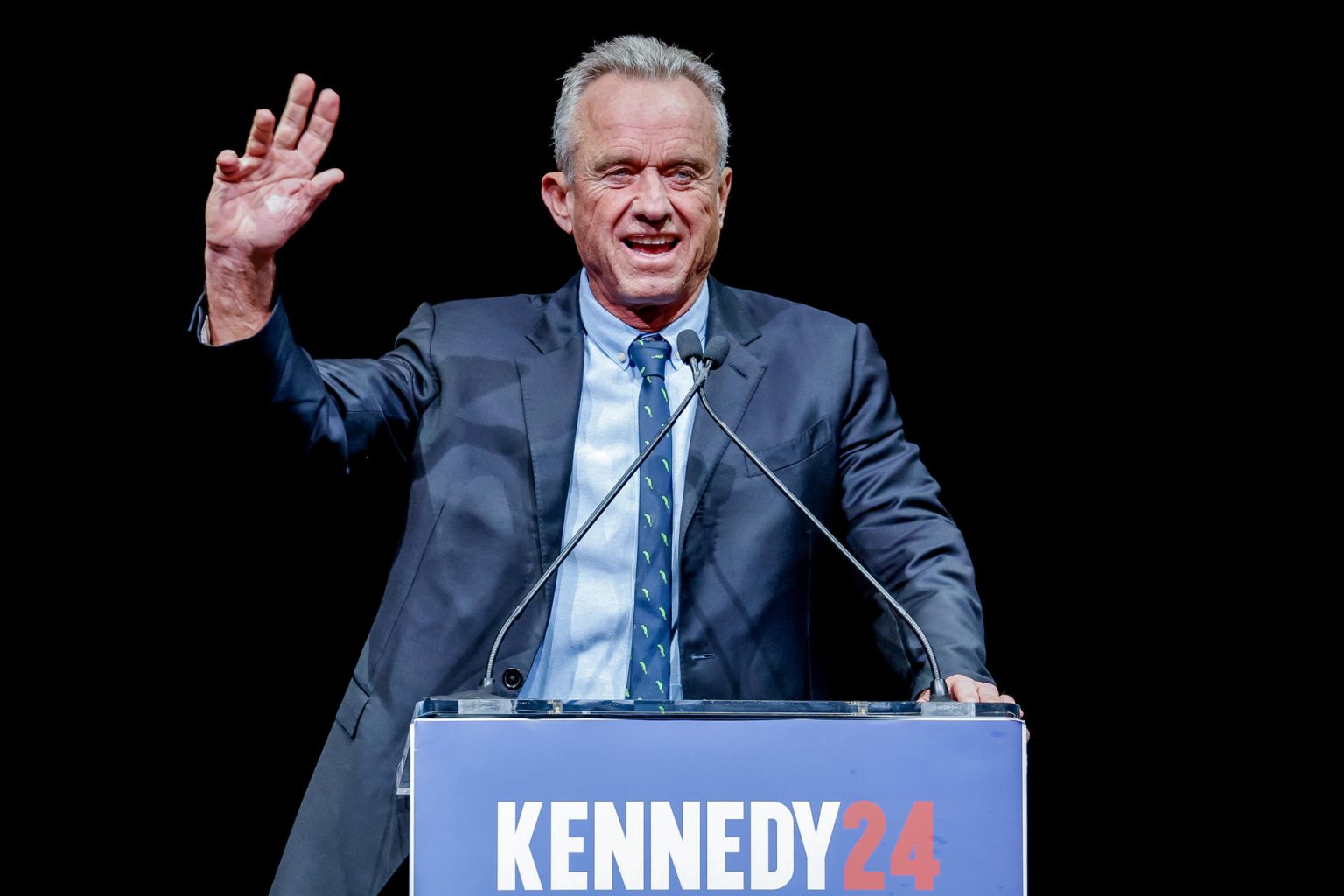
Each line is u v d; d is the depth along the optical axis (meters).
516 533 6.46
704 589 6.38
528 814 4.60
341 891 6.13
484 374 6.76
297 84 5.96
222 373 5.89
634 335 6.82
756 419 6.69
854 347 7.00
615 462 6.62
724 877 4.61
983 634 6.36
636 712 4.66
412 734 4.62
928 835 4.66
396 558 6.58
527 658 6.27
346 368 6.60
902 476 6.81
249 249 5.83
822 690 6.57
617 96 6.63
